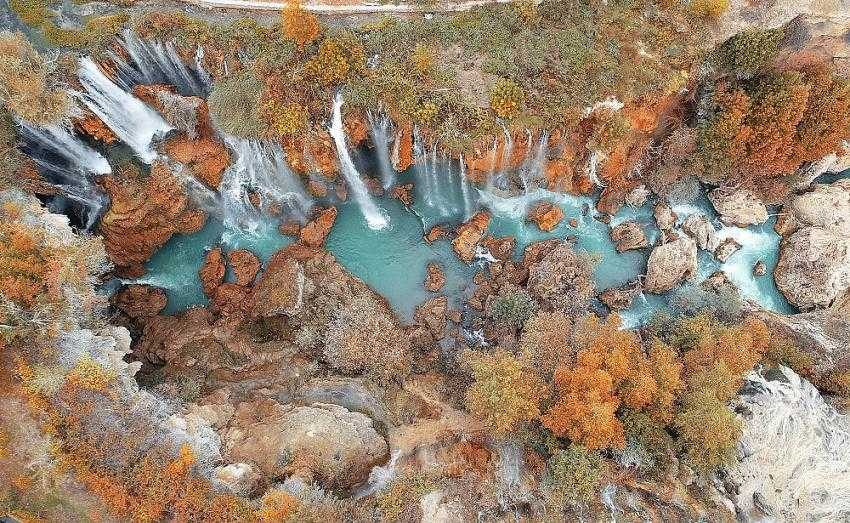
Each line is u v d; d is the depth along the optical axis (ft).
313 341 140.46
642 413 114.93
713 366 120.47
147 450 106.52
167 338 144.36
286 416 122.21
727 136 143.43
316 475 114.32
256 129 144.36
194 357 140.56
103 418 107.14
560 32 148.15
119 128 147.02
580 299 145.07
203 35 143.13
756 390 121.80
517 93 140.67
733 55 140.36
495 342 147.02
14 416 105.81
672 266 152.15
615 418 111.65
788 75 135.95
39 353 109.81
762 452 115.24
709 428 108.88
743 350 122.83
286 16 134.72
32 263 112.16
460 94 142.82
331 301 145.79
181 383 131.34
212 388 133.59
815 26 145.38
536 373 120.26
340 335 137.28
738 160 147.95
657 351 121.49
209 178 153.17
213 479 106.63
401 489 110.22
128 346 126.41
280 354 140.36
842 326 142.10
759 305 152.97
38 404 104.88
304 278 148.25
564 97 142.92
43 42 141.59
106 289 152.46
